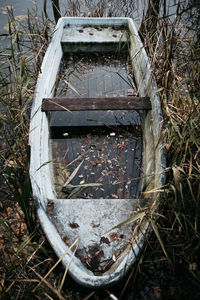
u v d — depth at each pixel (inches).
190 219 65.1
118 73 124.8
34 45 119.4
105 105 87.8
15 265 60.3
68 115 103.5
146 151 85.3
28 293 56.1
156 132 76.9
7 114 88.0
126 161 87.2
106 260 55.7
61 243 54.7
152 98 85.8
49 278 59.1
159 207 62.4
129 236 59.1
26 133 85.5
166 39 97.3
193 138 65.0
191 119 70.9
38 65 113.0
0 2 177.2
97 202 65.7
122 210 64.2
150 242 62.1
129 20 133.3
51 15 163.6
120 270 49.4
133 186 80.1
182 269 60.8
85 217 62.5
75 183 80.7
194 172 70.1
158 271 60.2
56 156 88.0
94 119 102.3
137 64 111.0
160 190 60.5
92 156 88.4
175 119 79.4
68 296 55.7
